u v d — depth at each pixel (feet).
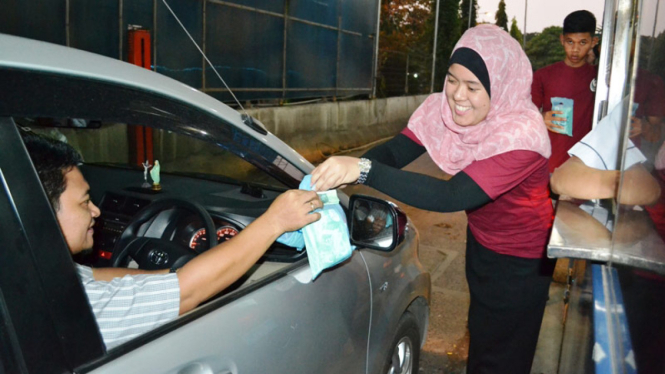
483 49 5.55
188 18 26.30
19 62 3.47
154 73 4.71
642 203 2.43
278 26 33.83
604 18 7.56
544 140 5.67
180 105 4.71
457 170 6.55
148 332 3.83
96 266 6.98
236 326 4.33
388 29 82.99
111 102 3.99
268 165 5.58
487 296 7.06
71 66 3.80
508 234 6.61
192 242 6.05
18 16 18.72
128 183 7.99
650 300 2.07
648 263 2.19
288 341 4.83
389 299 6.87
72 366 3.22
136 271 5.31
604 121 4.96
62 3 20.04
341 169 4.98
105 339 3.68
